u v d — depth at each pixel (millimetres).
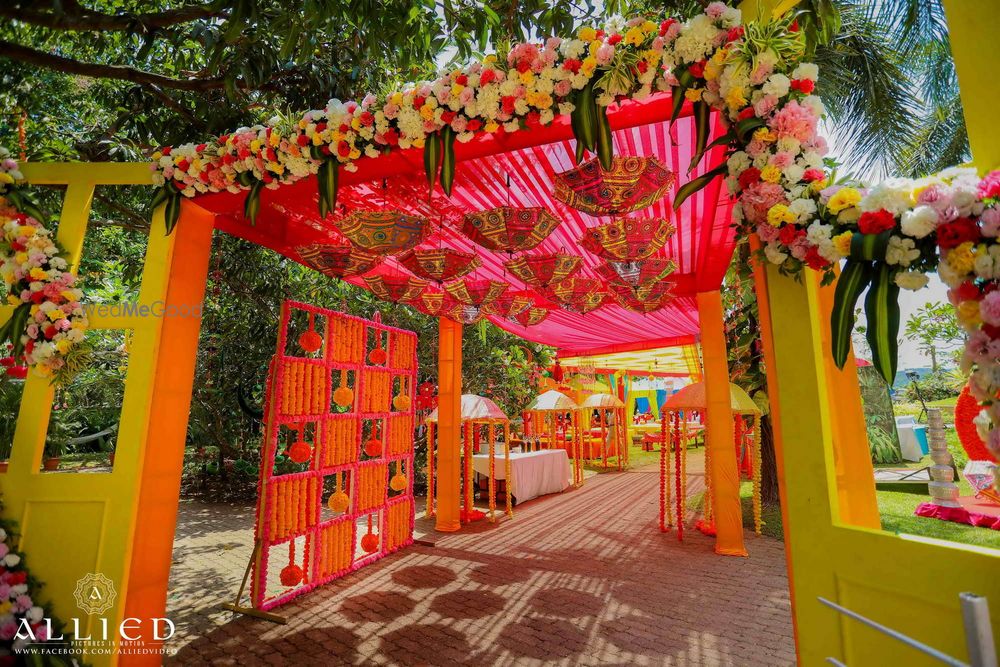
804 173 1611
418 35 2785
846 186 1556
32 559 2275
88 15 2285
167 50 3943
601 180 2443
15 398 3809
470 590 3838
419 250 3342
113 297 5664
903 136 4883
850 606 1593
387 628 3168
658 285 3846
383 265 4512
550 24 3021
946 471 3896
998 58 1437
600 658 2758
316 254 3461
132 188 3969
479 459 7551
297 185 2682
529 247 3006
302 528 3812
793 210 1576
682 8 2645
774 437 1872
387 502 4891
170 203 2688
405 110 2191
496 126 2117
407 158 2449
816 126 1660
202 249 2879
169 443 2592
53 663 2107
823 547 1675
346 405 4309
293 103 3736
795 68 1734
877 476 5496
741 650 2834
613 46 1872
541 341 8617
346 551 4266
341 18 2490
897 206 1423
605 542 5223
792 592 1735
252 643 2973
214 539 5469
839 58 4578
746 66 1688
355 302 7453
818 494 1710
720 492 4820
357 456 4477
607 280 3785
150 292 2596
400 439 5145
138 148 3861
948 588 1380
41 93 3832
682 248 4332
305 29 2602
